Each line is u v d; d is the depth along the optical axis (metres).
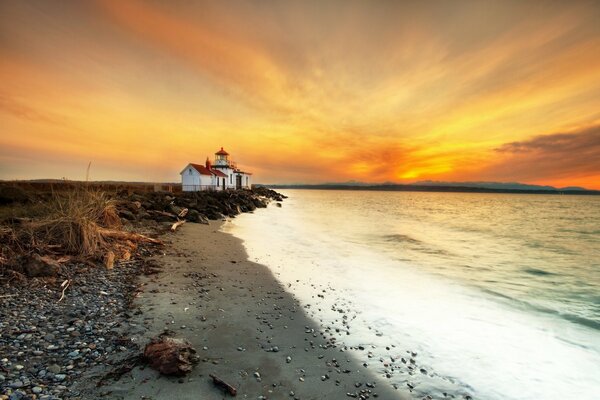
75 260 9.62
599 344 7.75
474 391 5.77
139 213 21.22
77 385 4.54
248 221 32.38
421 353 7.00
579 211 66.75
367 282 12.21
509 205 93.00
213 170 65.38
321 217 41.72
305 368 5.96
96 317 6.70
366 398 5.28
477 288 12.22
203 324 7.19
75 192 13.77
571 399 5.67
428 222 38.47
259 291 9.98
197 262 12.35
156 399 4.52
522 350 7.38
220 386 4.98
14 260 8.40
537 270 15.63
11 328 5.73
